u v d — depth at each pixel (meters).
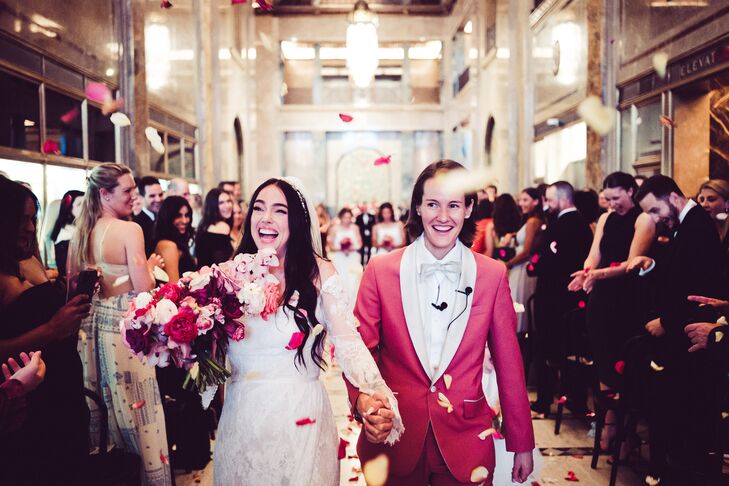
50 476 2.10
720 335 2.84
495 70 13.16
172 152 9.90
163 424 3.23
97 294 3.12
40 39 5.48
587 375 4.54
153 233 4.27
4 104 4.93
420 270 2.11
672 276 3.28
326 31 20.30
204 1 12.23
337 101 21.20
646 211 3.43
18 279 2.23
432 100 21.59
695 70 5.64
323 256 2.21
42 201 5.54
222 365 2.04
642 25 6.72
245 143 16.91
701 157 5.80
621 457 4.06
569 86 8.77
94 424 3.14
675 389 3.31
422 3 20.44
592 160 7.73
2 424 1.73
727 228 3.87
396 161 21.22
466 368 2.06
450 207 2.07
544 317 4.97
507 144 12.30
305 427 2.00
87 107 6.52
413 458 2.03
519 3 11.18
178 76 10.27
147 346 1.88
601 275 3.94
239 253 2.23
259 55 20.34
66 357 2.22
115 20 7.30
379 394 1.89
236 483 1.97
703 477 3.07
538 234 5.64
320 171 20.84
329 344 2.25
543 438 4.48
